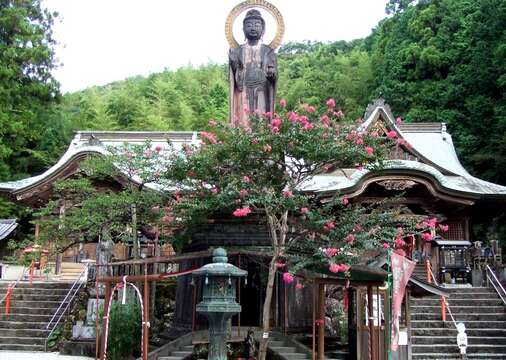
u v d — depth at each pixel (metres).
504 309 17.14
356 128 11.37
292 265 10.75
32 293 19.22
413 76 38.22
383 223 11.67
